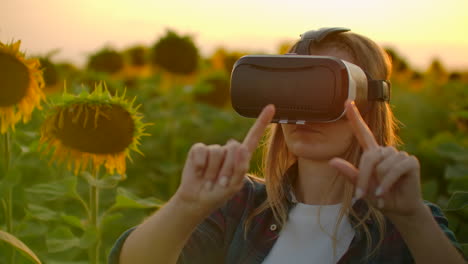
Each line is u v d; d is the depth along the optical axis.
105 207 2.81
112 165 2.09
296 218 1.56
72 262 2.37
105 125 2.00
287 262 1.52
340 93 1.28
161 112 4.95
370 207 1.46
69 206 2.84
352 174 1.07
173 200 1.20
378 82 1.51
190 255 1.56
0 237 1.67
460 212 2.09
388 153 1.05
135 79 5.77
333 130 1.38
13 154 2.40
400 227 1.15
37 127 2.96
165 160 4.56
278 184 1.61
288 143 1.44
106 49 5.69
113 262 1.34
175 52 4.97
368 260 1.44
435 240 1.13
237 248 1.58
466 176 2.62
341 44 1.57
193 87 4.96
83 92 2.00
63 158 2.06
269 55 1.36
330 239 1.51
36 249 2.38
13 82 2.00
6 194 2.16
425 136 6.46
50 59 3.72
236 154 1.08
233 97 1.38
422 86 9.38
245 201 1.65
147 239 1.23
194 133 5.38
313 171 1.56
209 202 1.12
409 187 1.07
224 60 6.89
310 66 1.30
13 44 1.99
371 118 1.56
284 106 1.32
